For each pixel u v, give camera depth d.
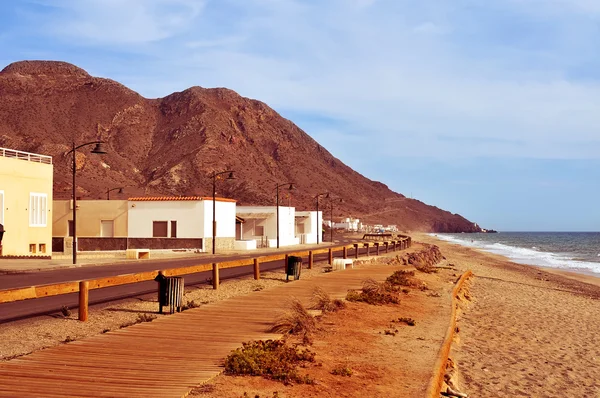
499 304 26.53
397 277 25.58
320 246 69.12
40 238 42.59
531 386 12.41
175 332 12.13
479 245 140.50
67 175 145.75
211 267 20.58
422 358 10.99
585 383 12.91
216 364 9.33
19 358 9.62
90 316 14.38
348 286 22.14
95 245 51.19
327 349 11.30
